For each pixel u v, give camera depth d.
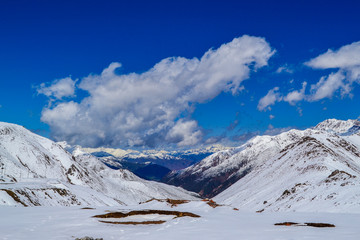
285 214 51.66
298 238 26.33
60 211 49.91
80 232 31.16
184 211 46.59
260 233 29.17
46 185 160.25
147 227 34.56
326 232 29.36
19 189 127.50
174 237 27.70
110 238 28.55
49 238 28.28
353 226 33.78
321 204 110.38
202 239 26.64
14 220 39.31
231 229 31.64
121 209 51.56
